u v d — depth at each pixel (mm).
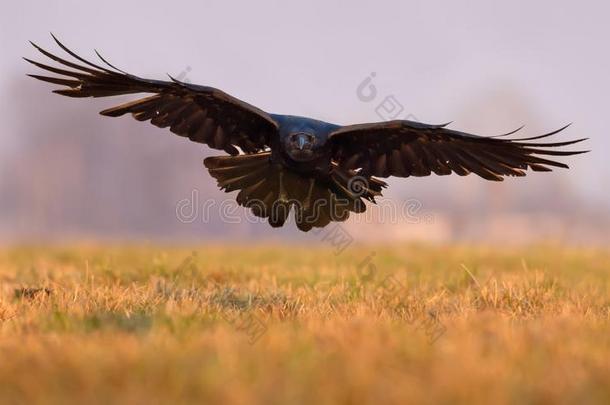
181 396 7715
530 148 13391
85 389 7879
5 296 14484
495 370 8391
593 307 13711
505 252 25344
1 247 28656
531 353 9328
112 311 12141
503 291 14352
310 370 8414
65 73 12984
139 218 113250
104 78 13109
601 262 22938
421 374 8367
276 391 7762
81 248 25891
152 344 9484
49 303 12844
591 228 87312
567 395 7875
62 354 8914
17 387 8102
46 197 115500
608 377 8414
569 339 10062
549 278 16984
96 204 114375
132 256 22125
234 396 7586
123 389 7879
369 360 8648
